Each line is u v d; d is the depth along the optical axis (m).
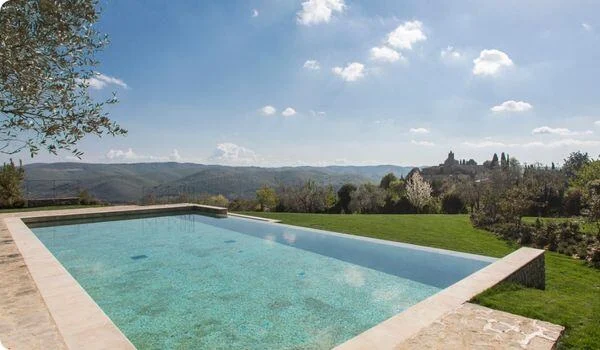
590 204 10.67
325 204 36.00
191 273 7.93
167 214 16.14
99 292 6.75
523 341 3.54
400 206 30.41
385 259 8.84
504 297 4.96
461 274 7.68
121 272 7.99
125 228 13.26
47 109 4.06
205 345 4.77
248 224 13.60
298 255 9.39
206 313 5.82
